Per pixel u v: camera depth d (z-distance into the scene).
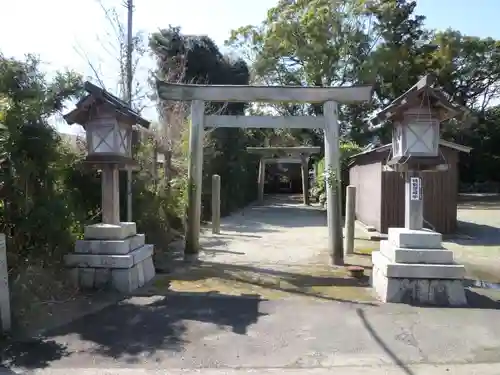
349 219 8.18
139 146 7.86
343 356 3.52
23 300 4.51
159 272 6.59
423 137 5.22
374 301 5.05
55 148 5.48
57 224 5.12
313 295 5.32
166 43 14.96
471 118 23.33
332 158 7.31
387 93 21.22
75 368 3.28
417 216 5.30
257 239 10.12
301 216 15.66
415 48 21.39
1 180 4.67
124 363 3.37
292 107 22.69
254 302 4.99
